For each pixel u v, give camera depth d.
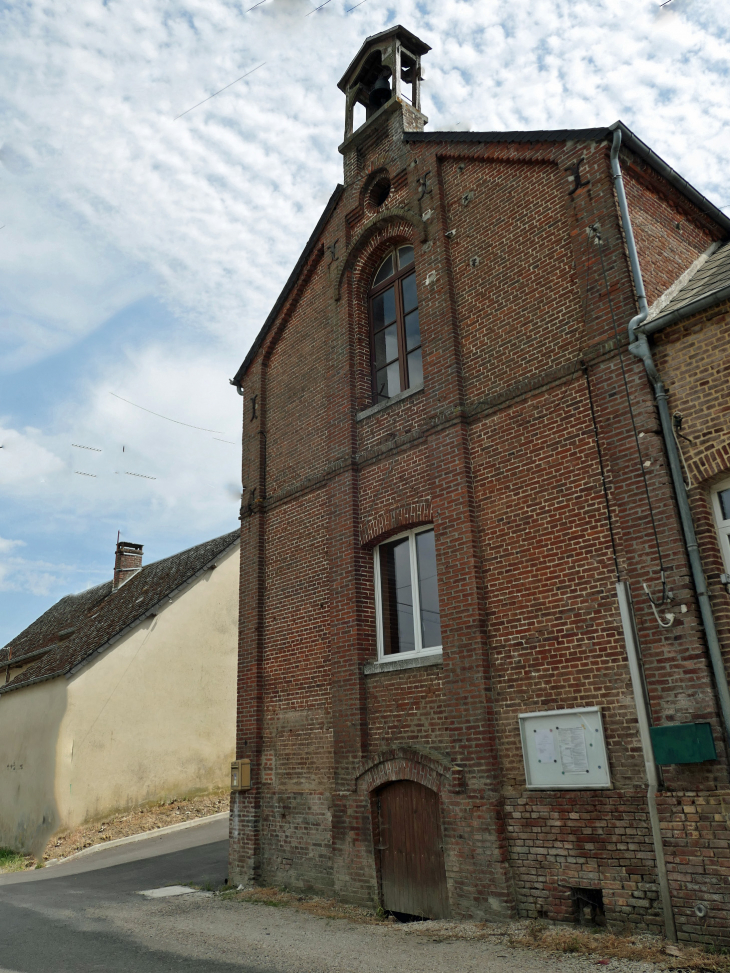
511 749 7.92
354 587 10.22
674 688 6.73
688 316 7.32
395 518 9.96
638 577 7.20
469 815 7.97
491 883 7.61
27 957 7.39
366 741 9.61
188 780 19.05
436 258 10.20
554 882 7.25
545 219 8.98
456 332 9.72
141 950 7.46
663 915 6.42
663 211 9.10
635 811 6.82
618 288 7.96
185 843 15.57
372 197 11.90
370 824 9.15
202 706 19.89
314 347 12.30
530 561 8.22
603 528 7.63
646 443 7.39
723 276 7.37
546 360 8.59
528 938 6.83
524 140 9.32
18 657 26.23
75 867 14.47
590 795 7.16
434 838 8.49
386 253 11.76
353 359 11.41
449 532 8.99
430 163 10.70
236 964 6.72
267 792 11.00
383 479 10.33
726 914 6.00
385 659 9.95
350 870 9.25
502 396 8.90
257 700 11.49
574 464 8.02
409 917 8.55
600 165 8.44
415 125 11.80
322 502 11.30
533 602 8.09
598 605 7.51
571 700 7.53
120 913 9.55
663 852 6.44
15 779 19.09
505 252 9.38
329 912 8.86
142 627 19.28
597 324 8.09
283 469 12.37
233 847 11.16
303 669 10.91
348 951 6.98
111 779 17.70
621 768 7.00
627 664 7.16
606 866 6.91
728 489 7.05
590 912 7.01
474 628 8.43
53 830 16.59
